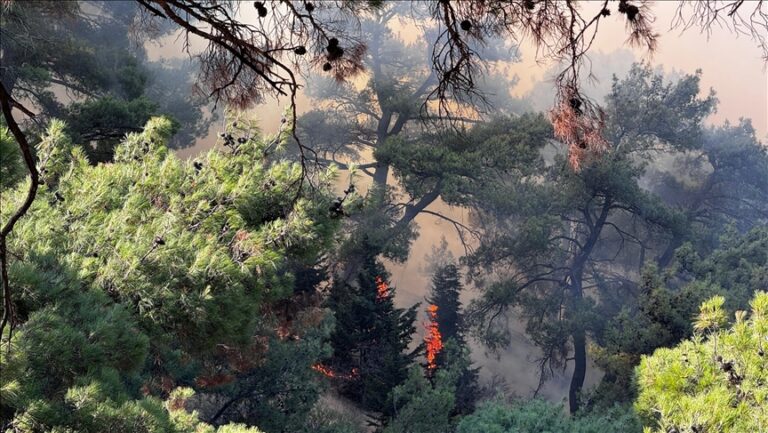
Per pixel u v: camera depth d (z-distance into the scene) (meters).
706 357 8.52
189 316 8.77
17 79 21.27
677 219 32.75
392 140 32.09
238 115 12.02
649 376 8.80
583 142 3.39
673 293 23.83
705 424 7.02
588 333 33.00
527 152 30.12
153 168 11.22
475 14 3.42
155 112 20.02
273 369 16.81
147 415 6.44
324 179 11.48
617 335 24.59
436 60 3.57
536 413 16.84
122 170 11.06
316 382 18.61
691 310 22.91
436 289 33.34
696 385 8.30
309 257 11.34
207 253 9.26
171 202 10.59
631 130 38.97
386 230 32.75
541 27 3.29
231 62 4.12
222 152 12.04
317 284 25.70
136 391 10.79
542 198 31.81
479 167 30.31
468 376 27.77
